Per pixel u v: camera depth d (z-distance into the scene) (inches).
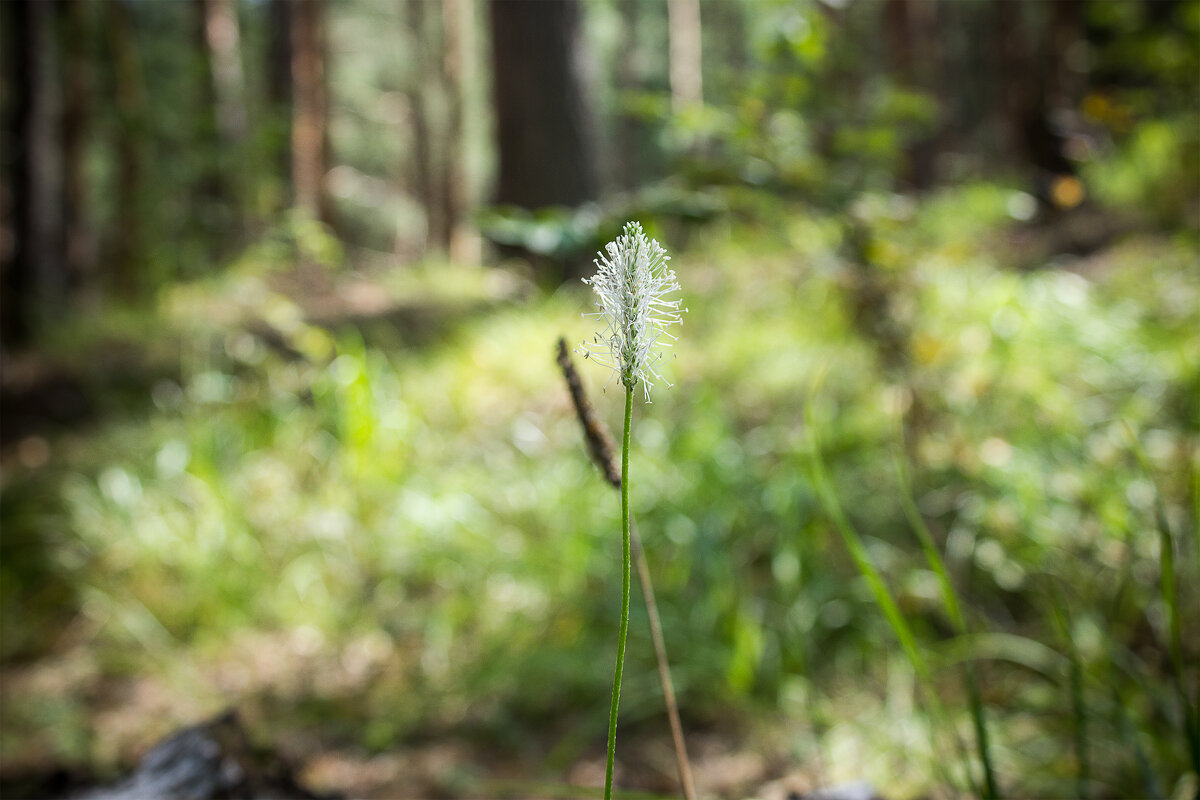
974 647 109.6
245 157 469.7
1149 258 201.5
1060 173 306.2
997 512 127.0
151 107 459.2
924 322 152.7
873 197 130.7
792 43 126.0
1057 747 92.4
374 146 1046.4
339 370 180.2
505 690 121.3
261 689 128.9
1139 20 222.1
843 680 113.8
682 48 690.2
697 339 219.3
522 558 142.1
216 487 165.6
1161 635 101.0
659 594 130.0
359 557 155.9
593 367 207.3
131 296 431.8
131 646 143.3
